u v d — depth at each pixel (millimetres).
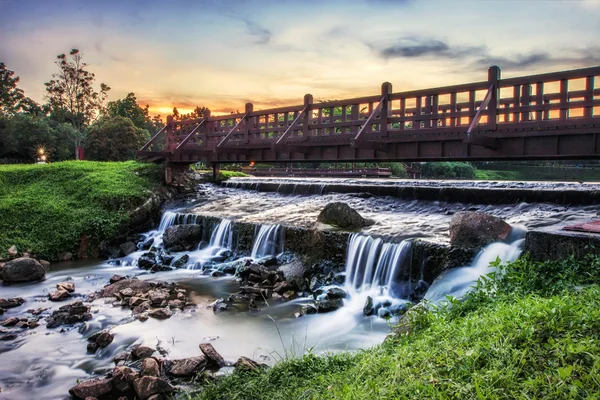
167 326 9508
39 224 18031
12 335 9000
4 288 12875
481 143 12117
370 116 14633
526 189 15633
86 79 74000
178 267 15273
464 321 5715
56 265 16125
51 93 73000
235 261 14648
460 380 4215
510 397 3826
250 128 20219
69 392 6707
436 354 4891
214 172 28750
